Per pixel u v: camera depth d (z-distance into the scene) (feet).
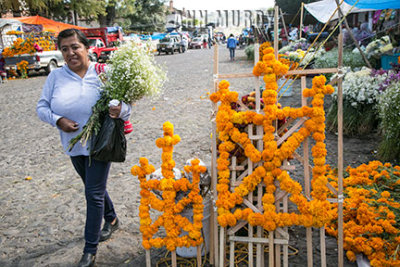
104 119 7.93
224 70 47.80
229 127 7.41
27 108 29.91
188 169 7.87
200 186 8.27
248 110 7.50
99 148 7.65
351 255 8.11
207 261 8.59
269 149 7.27
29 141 20.42
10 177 14.96
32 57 50.37
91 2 93.86
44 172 15.37
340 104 7.25
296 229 9.59
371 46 27.63
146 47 8.01
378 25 36.40
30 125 24.21
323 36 48.52
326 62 29.22
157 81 8.07
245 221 7.76
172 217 7.79
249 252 7.80
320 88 7.11
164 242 7.88
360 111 17.11
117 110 7.75
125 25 129.08
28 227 10.74
